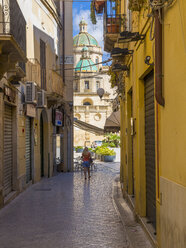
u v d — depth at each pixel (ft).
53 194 39.86
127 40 21.71
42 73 53.83
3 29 28.68
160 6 14.70
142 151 24.31
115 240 20.98
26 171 46.68
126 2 31.37
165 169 15.26
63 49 72.38
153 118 21.16
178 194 13.02
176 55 13.34
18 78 36.60
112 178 58.34
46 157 59.77
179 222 12.88
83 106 226.79
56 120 63.98
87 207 31.68
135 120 25.93
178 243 13.01
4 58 28.86
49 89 54.90
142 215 24.02
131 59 28.35
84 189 44.37
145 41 21.01
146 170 23.98
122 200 35.14
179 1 12.77
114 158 99.71
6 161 36.22
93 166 80.64
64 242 20.63
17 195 38.58
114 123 57.98
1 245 20.24
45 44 57.21
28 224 25.18
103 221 26.02
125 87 35.55
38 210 30.30
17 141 39.55
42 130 59.67
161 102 15.56
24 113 43.75
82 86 240.73
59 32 70.44
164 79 15.37
